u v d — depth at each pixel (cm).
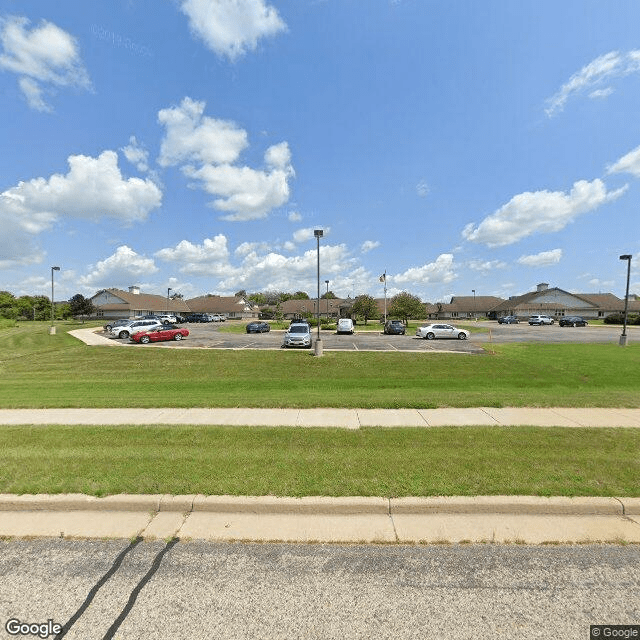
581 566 330
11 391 1138
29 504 420
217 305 9231
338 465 499
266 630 262
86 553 348
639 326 5084
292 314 9169
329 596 294
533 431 643
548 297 7669
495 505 410
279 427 677
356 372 1512
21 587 305
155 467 494
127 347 2400
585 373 1432
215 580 312
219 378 1418
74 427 680
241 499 416
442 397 926
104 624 268
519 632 261
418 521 396
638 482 452
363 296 5884
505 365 1622
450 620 271
